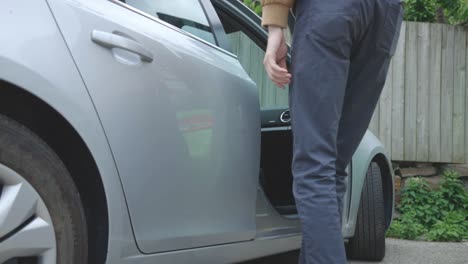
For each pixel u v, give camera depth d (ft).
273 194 9.71
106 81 5.40
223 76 7.00
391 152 17.30
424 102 17.33
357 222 10.73
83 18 5.37
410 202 15.85
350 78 6.50
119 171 5.43
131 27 5.89
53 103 4.87
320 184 5.87
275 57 6.20
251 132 7.39
